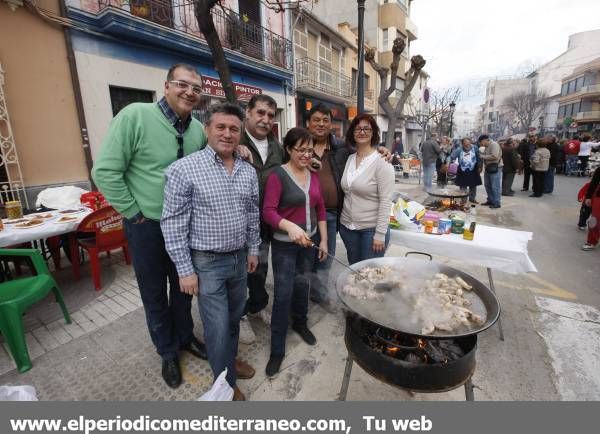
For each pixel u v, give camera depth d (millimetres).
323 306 2887
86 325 2656
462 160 7352
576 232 5258
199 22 2910
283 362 2188
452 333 1343
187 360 2209
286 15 9648
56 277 3627
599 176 4195
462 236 2600
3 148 4555
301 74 10805
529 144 9438
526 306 2922
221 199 1572
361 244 2555
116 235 3395
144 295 1909
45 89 4918
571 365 2143
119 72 5762
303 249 2201
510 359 2209
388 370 1421
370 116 2391
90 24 5277
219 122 1521
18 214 3266
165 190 1550
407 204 2889
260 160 2301
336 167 2629
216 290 1655
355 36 15461
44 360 2230
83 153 5406
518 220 6059
